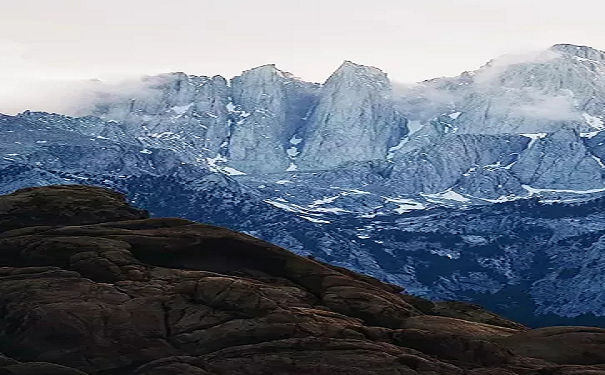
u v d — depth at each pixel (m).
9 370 62.31
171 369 63.22
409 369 63.16
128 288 74.69
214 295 73.12
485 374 63.41
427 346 69.12
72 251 83.25
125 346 67.31
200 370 62.84
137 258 85.75
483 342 69.00
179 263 86.69
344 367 63.25
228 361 64.06
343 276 86.62
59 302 70.81
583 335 73.31
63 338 67.69
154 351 67.00
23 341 67.75
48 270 78.12
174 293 73.69
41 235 87.31
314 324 70.19
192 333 68.88
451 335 69.81
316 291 83.62
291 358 64.25
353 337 69.12
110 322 69.06
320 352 65.00
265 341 68.00
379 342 67.94
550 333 74.38
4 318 70.12
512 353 69.19
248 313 71.50
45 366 63.22
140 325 69.12
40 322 68.44
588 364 69.62
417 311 83.69
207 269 86.69
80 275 77.62
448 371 63.25
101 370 65.62
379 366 63.25
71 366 65.69
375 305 79.19
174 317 70.56
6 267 80.31
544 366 66.38
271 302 73.06
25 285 74.00
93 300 71.56
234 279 76.56
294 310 73.31
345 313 78.31
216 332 68.69
